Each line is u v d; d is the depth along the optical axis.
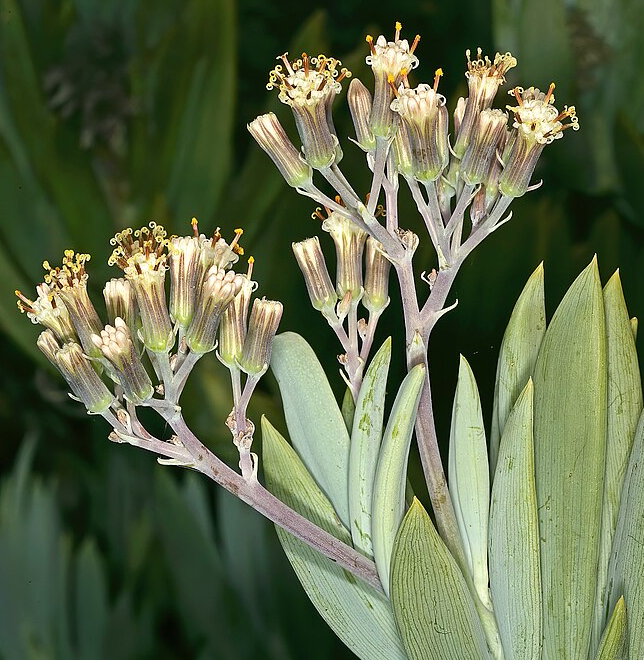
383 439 0.30
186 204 0.54
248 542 0.48
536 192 0.53
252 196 0.51
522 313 0.32
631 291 0.45
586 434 0.30
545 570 0.30
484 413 0.43
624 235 0.45
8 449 0.62
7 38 0.51
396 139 0.29
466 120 0.30
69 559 0.50
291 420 0.33
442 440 0.43
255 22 0.77
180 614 0.49
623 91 0.53
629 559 0.30
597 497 0.30
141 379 0.29
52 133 0.52
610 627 0.29
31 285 0.52
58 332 0.29
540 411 0.30
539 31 0.51
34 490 0.51
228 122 0.53
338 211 0.30
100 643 0.49
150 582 0.52
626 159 0.49
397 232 0.30
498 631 0.31
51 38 0.54
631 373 0.31
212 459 0.29
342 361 0.32
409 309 0.30
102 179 0.55
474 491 0.31
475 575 0.31
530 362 0.32
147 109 0.53
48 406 0.62
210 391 0.46
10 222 0.52
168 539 0.48
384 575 0.30
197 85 0.53
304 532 0.30
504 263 0.43
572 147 0.52
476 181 0.30
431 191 0.30
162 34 0.56
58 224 0.52
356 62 0.49
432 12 0.72
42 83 0.52
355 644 0.32
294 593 0.47
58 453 0.62
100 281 0.52
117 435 0.29
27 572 0.49
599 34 0.54
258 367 0.29
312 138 0.29
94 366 0.29
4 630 0.48
